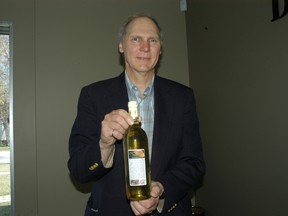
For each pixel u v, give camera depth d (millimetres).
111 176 1094
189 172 1099
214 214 2158
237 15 1758
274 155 1467
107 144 887
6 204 2312
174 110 1187
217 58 2033
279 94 1416
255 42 1592
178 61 2617
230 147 1894
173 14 2645
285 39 1370
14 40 2314
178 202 1135
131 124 824
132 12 2561
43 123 2328
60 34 2416
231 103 1863
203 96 2295
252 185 1667
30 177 2277
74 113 2385
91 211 1161
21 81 2307
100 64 2461
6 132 2332
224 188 1998
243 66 1712
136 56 1162
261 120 1562
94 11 2496
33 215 2260
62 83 2387
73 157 1040
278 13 1409
